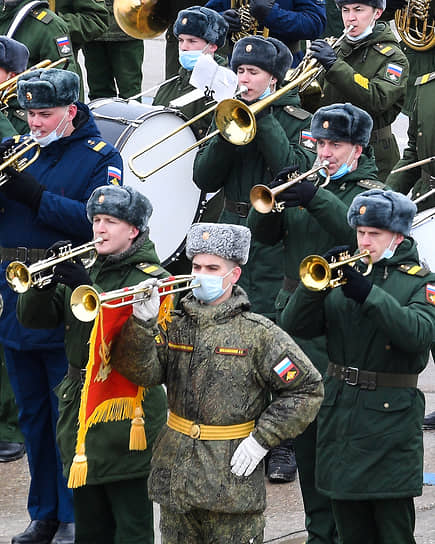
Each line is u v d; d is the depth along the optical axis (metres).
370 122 19.45
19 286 16.12
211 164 23.11
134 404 16.31
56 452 19.92
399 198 17.05
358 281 16.62
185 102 22.52
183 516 15.61
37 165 20.44
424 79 25.67
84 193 20.38
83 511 17.97
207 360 15.45
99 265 17.69
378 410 17.19
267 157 22.17
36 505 20.03
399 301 17.22
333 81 26.42
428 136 25.38
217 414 15.35
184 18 26.39
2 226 20.53
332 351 17.56
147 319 15.12
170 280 15.32
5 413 23.41
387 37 26.92
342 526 17.70
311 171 19.27
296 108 23.08
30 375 20.14
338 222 19.11
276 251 23.14
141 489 17.69
